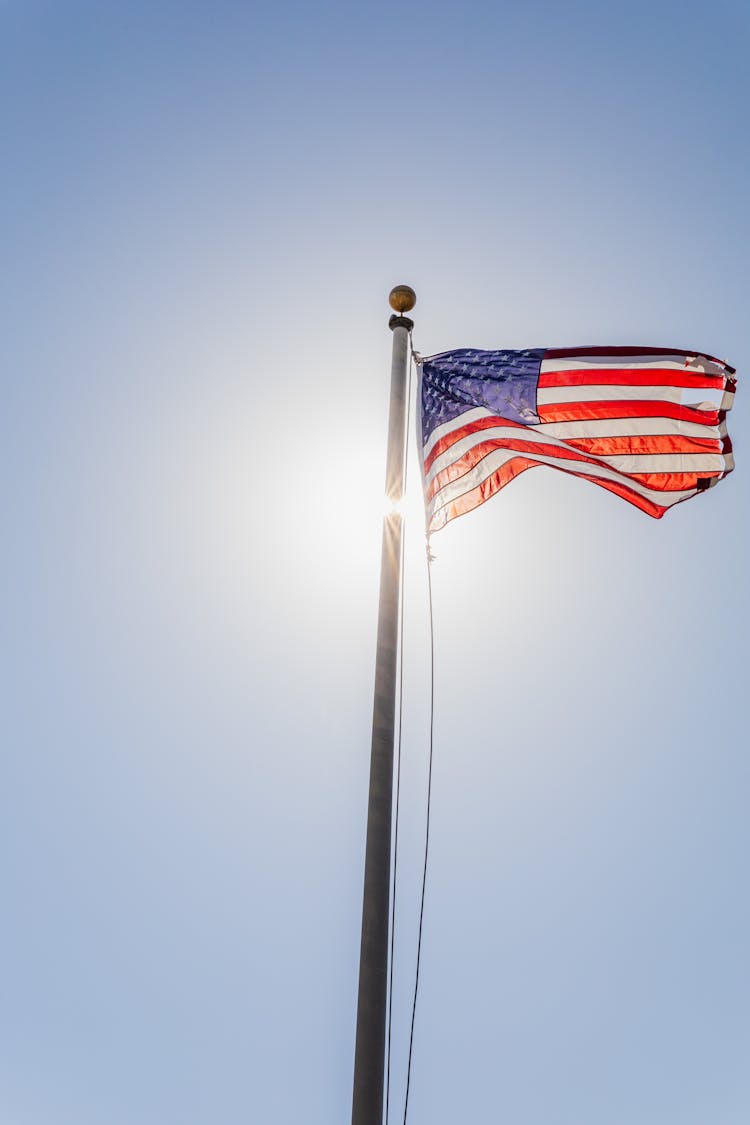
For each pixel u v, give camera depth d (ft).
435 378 41.73
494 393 40.78
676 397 40.29
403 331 40.27
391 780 29.50
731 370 40.47
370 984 25.94
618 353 40.60
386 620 32.55
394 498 35.58
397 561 34.06
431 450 40.70
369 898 27.30
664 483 39.55
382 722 30.27
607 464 39.50
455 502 39.73
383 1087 24.76
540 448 39.96
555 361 40.81
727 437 39.99
